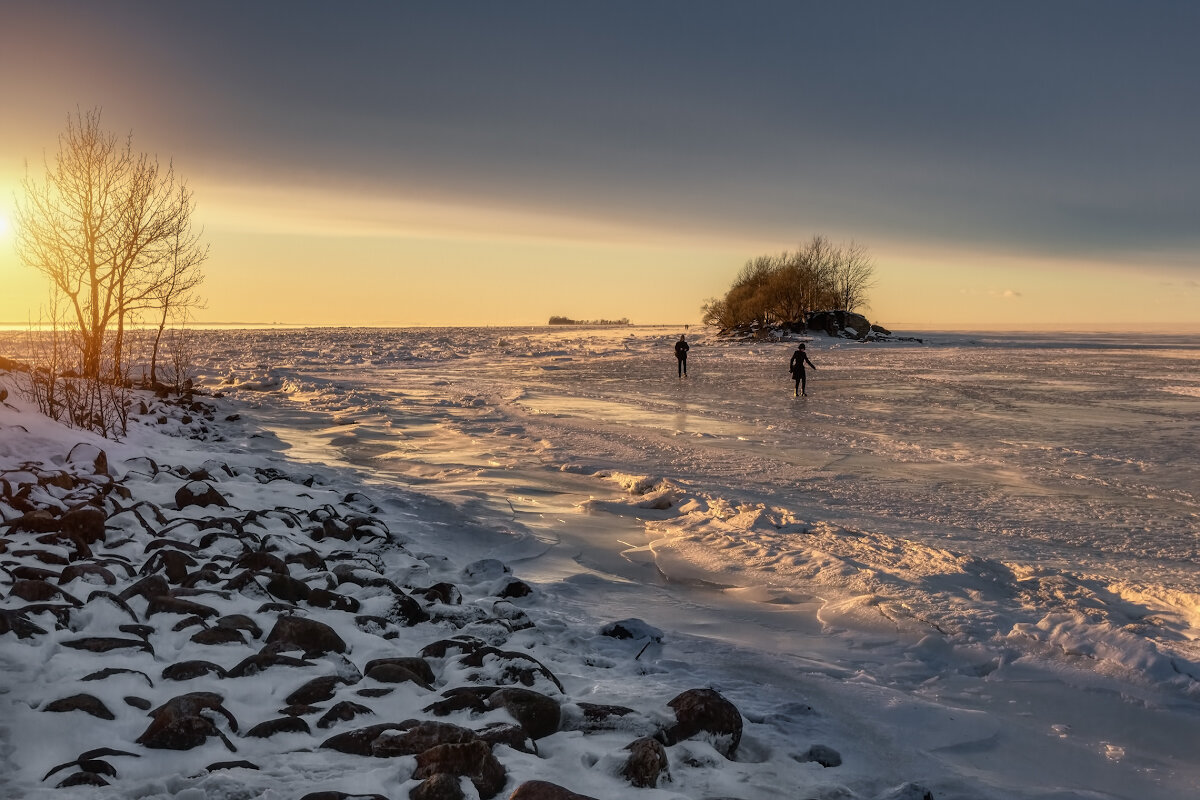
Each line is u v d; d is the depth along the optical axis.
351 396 25.25
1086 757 5.18
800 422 21.64
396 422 20.19
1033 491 13.48
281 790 3.46
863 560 9.14
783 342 69.19
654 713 4.75
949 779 4.76
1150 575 9.00
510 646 6.07
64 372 16.80
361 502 10.20
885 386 32.50
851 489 13.41
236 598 5.81
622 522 10.98
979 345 70.31
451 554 8.96
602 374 38.28
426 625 6.17
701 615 7.59
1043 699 5.98
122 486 8.68
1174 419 22.83
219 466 10.67
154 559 6.36
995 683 6.25
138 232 19.19
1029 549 10.06
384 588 6.71
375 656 5.29
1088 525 11.27
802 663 6.45
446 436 18.08
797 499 12.59
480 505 11.31
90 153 18.75
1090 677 6.30
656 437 18.42
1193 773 5.01
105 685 4.22
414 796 3.51
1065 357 54.16
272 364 42.88
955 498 12.86
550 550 9.48
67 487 8.24
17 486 7.91
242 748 3.91
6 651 4.46
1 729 3.74
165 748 3.79
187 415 17.12
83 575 5.74
